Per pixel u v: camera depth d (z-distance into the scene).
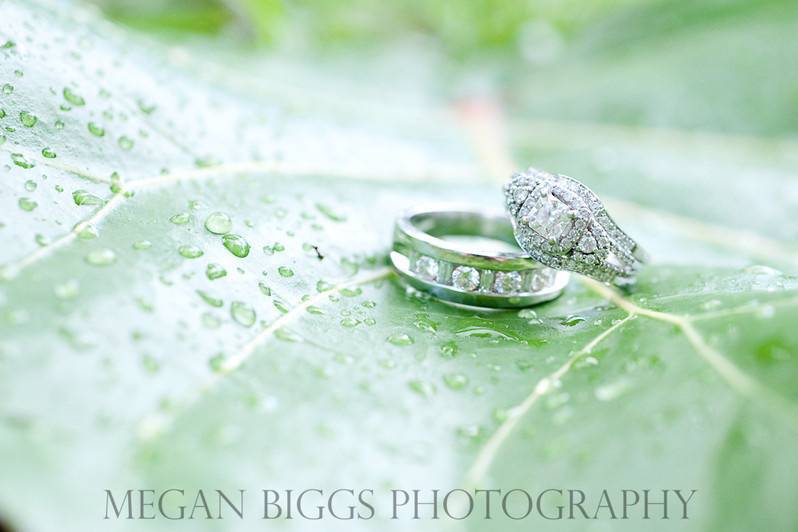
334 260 0.18
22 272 0.16
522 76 0.28
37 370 0.15
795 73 0.25
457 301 0.18
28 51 0.18
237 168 0.19
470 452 0.15
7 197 0.17
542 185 0.18
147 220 0.17
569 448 0.15
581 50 0.29
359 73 0.27
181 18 0.27
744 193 0.22
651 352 0.16
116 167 0.18
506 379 0.16
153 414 0.15
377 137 0.23
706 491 0.15
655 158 0.24
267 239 0.18
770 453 0.15
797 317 0.16
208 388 0.15
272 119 0.22
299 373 0.16
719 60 0.26
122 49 0.20
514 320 0.18
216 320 0.16
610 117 0.25
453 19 0.32
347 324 0.17
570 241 0.18
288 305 0.17
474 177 0.23
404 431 0.16
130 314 0.16
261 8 0.26
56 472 0.14
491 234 0.21
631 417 0.16
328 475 0.15
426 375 0.16
